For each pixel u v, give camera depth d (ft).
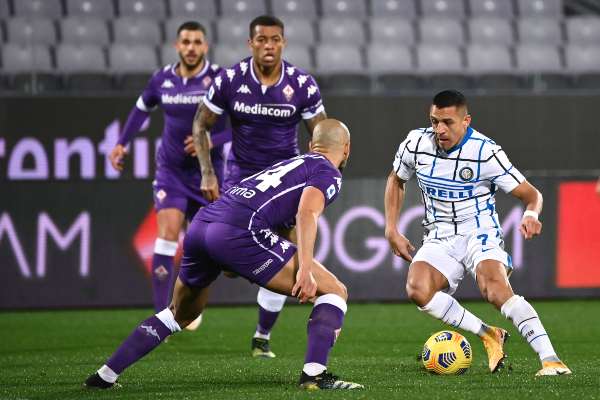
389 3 179.52
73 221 124.16
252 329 106.52
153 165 125.49
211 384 63.41
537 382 59.72
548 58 167.43
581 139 132.05
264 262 57.72
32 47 156.87
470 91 136.05
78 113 124.47
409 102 129.29
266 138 83.05
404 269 127.54
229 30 167.02
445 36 172.86
